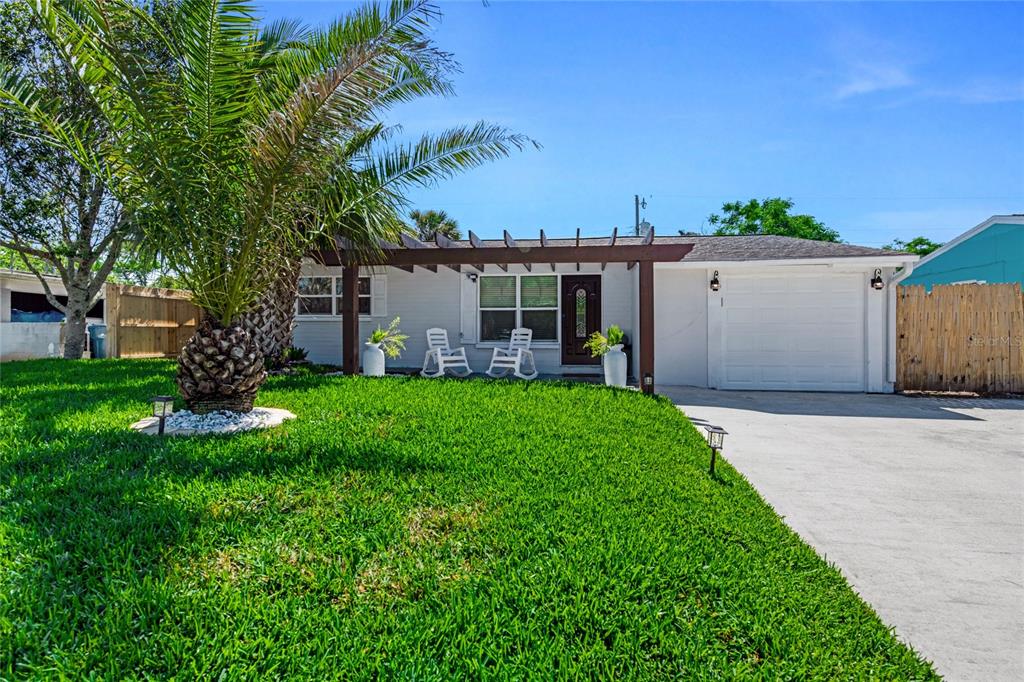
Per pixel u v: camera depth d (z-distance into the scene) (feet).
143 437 15.02
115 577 7.59
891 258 32.65
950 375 33.76
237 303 18.15
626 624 7.05
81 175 36.19
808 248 37.65
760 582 8.43
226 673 5.83
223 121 16.19
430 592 7.65
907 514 12.72
